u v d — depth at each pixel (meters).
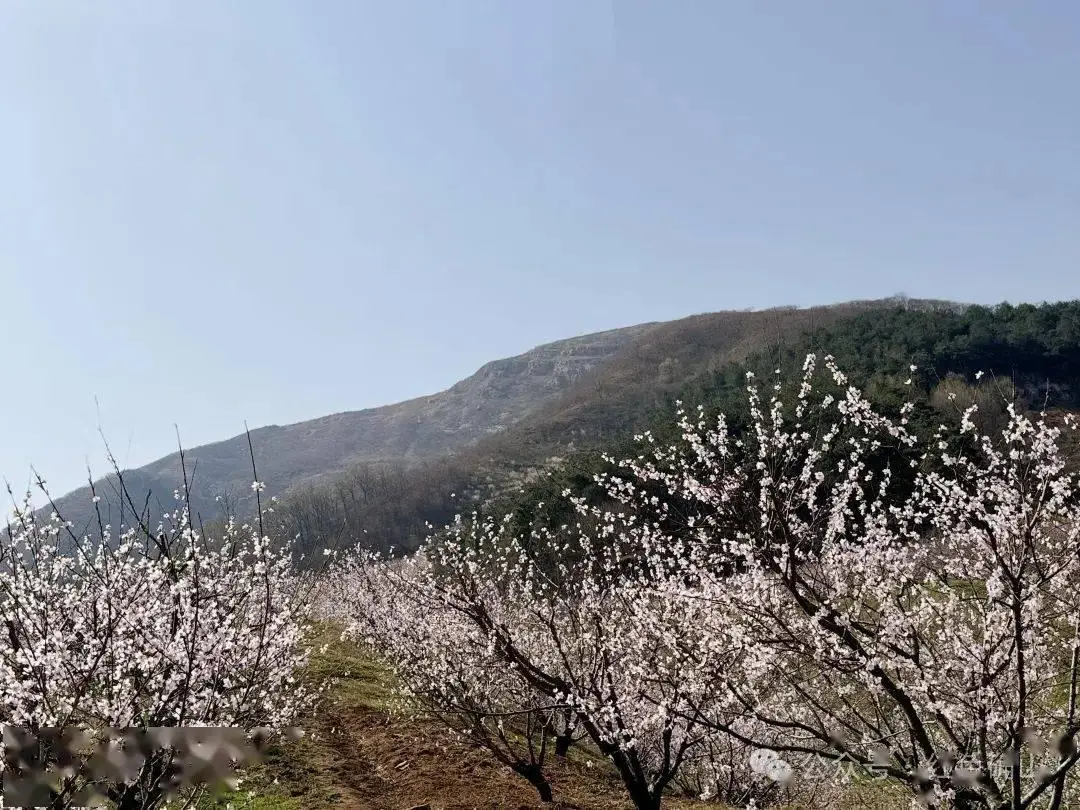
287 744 12.77
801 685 9.13
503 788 11.74
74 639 6.71
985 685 6.70
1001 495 6.83
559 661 11.87
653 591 9.67
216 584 7.76
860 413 8.02
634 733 9.45
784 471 8.05
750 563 7.68
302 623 11.55
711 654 8.60
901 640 7.45
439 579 11.82
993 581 6.72
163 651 6.34
